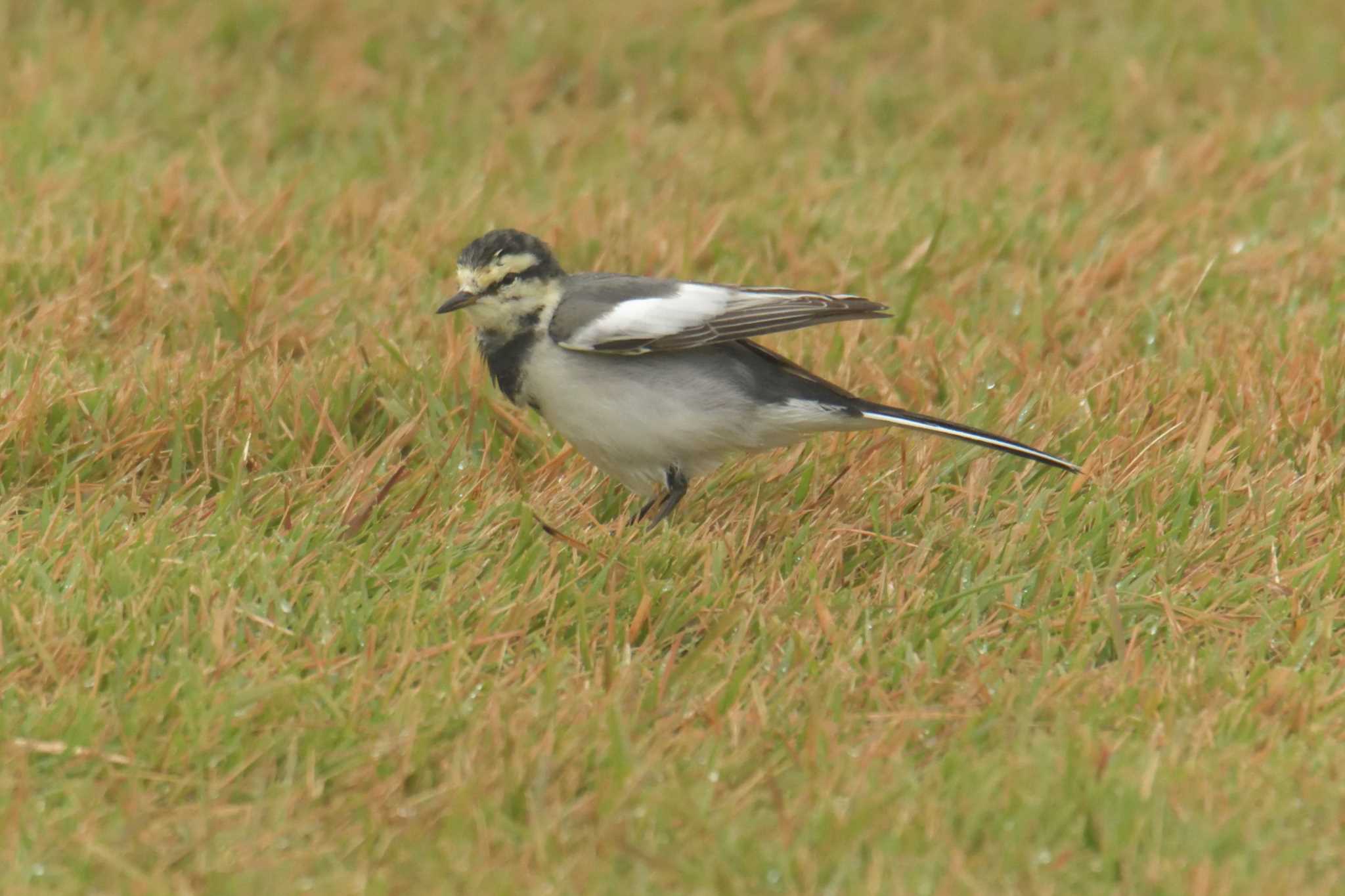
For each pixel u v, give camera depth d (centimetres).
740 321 1029
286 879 716
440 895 708
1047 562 995
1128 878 732
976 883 723
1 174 1496
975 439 1023
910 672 904
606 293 1038
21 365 1151
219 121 1714
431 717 829
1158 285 1409
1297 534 1048
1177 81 1906
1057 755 809
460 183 1585
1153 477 1086
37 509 1012
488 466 1109
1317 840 761
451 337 1234
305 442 1115
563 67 1900
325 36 1898
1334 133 1748
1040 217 1562
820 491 1105
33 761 792
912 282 1434
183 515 1016
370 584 953
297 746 805
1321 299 1404
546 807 779
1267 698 873
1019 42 1983
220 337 1271
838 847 750
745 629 920
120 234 1384
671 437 1031
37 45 1830
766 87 1850
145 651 872
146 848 736
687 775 798
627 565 993
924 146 1744
